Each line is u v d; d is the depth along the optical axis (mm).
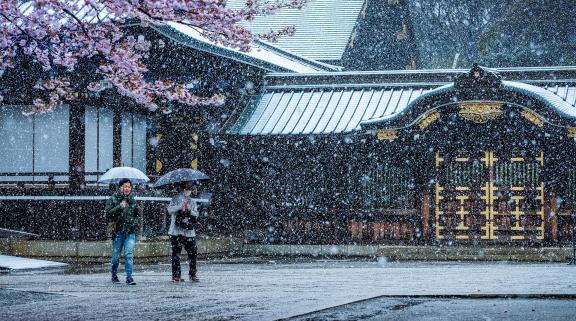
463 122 29062
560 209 28688
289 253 30250
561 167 28609
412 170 29703
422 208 29438
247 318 8805
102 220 25859
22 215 26328
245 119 31562
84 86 26406
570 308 9867
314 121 31078
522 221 28922
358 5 44500
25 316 9164
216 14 17125
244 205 31391
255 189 31297
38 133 26969
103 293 12055
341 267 21531
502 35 51344
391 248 28594
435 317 8992
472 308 9883
